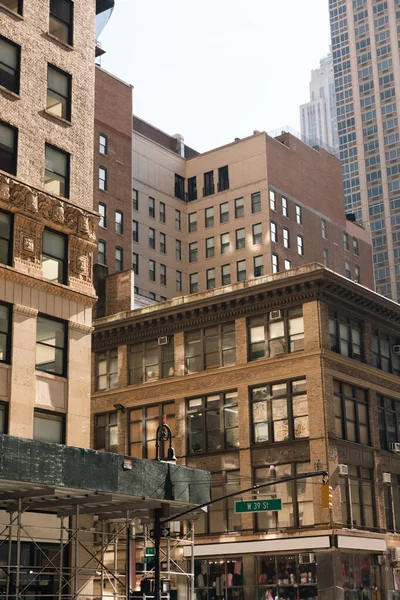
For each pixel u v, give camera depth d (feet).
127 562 118.32
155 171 335.88
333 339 184.03
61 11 137.18
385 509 186.09
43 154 127.24
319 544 167.53
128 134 312.50
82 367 125.08
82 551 123.54
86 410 123.85
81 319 126.72
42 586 116.78
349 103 629.51
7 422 113.09
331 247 355.36
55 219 125.90
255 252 320.09
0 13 125.29
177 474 118.62
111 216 296.10
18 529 102.06
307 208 345.51
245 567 177.17
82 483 102.68
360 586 172.04
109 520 130.41
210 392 191.11
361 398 188.65
